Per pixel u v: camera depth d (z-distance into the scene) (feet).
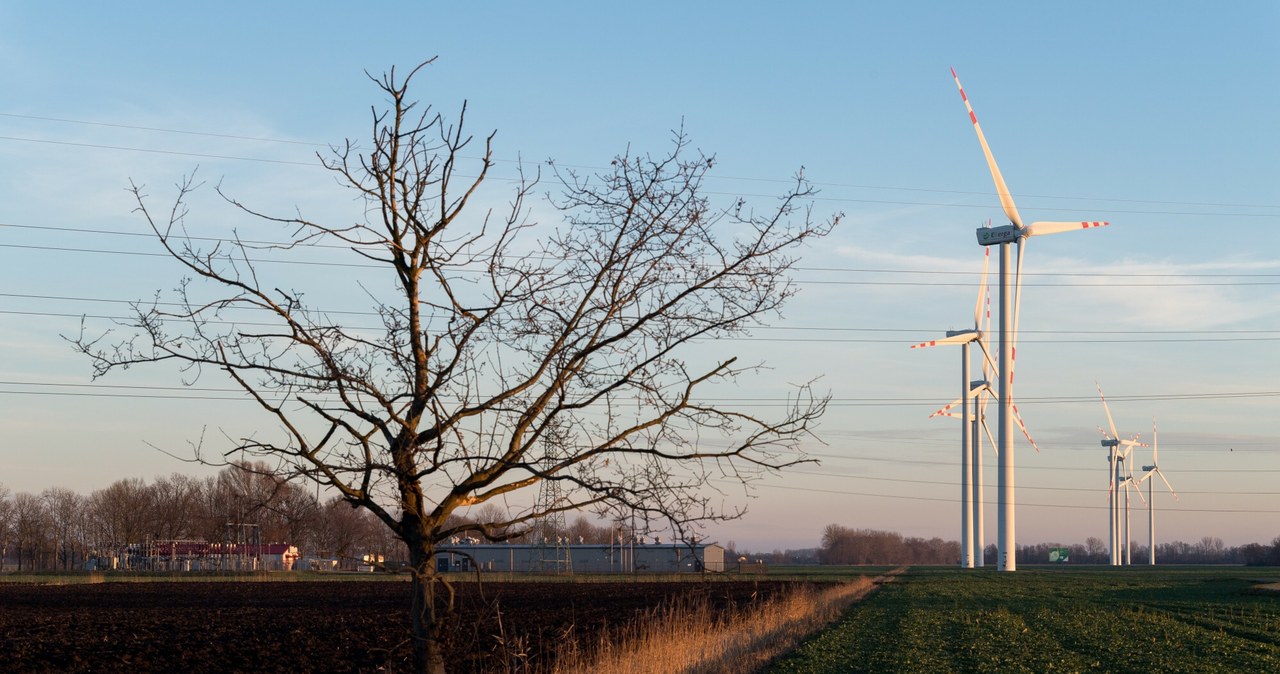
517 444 29.99
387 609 152.66
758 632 102.53
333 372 28.43
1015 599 186.19
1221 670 80.94
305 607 158.51
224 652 96.43
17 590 212.84
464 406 30.17
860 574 358.43
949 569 443.32
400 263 29.76
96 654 95.61
